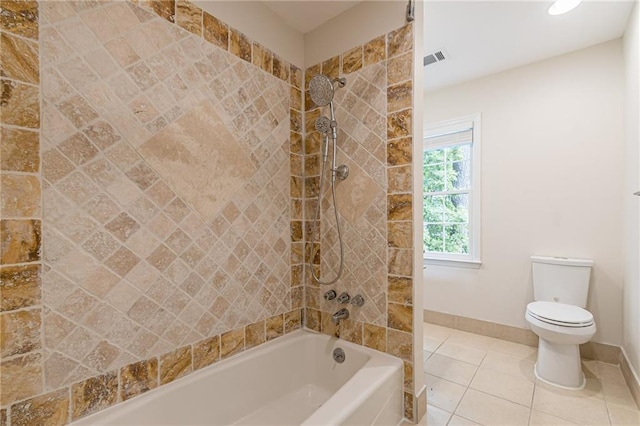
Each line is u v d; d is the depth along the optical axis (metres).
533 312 1.92
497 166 2.58
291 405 1.64
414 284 1.48
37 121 0.94
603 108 2.15
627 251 1.92
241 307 1.57
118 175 1.12
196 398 1.32
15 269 0.90
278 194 1.78
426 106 2.99
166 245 1.26
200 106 1.39
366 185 1.64
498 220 2.57
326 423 1.01
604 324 2.13
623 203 2.04
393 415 1.41
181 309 1.32
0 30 0.88
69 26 1.01
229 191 1.51
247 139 1.60
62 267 0.99
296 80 1.91
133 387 1.16
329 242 1.81
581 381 1.84
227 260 1.50
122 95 1.13
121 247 1.13
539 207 2.38
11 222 0.90
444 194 2.95
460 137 2.81
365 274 1.65
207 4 1.42
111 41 1.11
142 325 1.19
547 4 1.76
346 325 1.73
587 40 2.12
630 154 1.83
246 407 1.50
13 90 0.90
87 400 1.05
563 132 2.29
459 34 2.06
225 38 1.50
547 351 1.88
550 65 2.35
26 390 0.92
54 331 0.98
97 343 1.07
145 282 1.20
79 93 1.03
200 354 1.39
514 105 2.50
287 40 1.85
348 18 1.74
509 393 1.74
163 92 1.25
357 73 1.69
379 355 1.56
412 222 1.48
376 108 1.61
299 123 1.92
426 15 1.86
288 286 1.84
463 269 2.73
